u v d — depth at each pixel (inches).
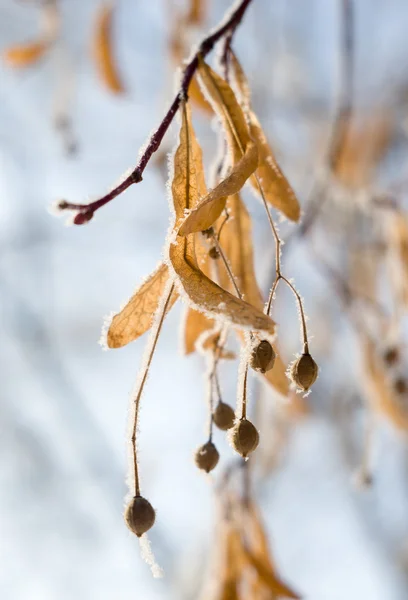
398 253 33.0
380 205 33.8
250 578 26.4
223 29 21.5
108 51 35.3
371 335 32.7
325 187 32.8
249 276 21.2
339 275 34.1
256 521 26.9
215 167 21.3
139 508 19.3
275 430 48.4
